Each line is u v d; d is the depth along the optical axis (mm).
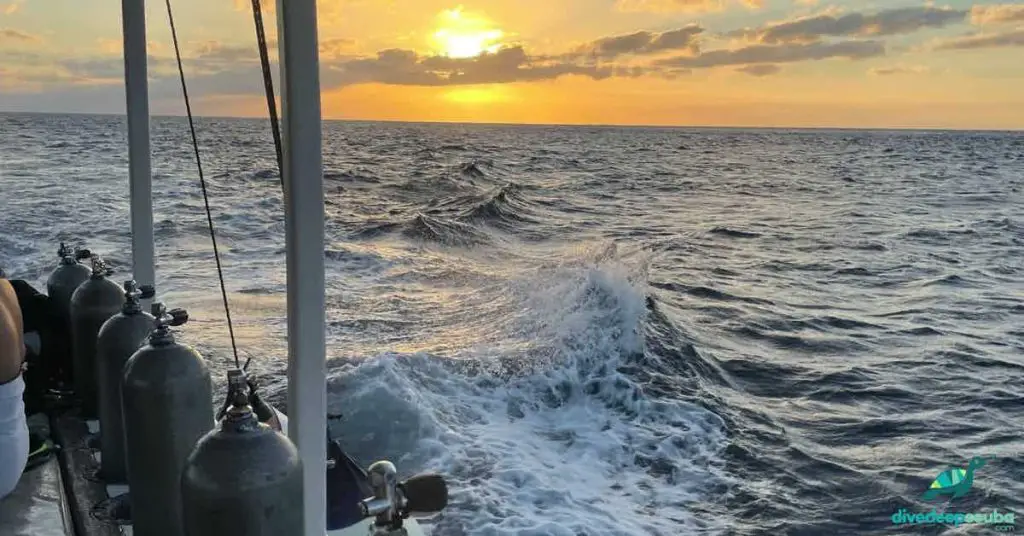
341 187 39188
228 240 19938
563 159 76188
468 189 39062
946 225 30172
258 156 52062
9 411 2543
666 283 17359
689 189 48219
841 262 21438
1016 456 7812
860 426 8750
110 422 2639
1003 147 132875
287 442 1703
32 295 3516
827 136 181375
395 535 1809
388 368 8461
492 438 7703
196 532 1627
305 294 1858
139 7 3115
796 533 6305
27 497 2586
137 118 3148
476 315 12484
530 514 6215
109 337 2586
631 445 7945
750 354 11758
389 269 17453
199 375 2252
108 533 2387
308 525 1973
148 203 3223
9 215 20766
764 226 29625
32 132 73250
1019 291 17484
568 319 11633
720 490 6984
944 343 12656
